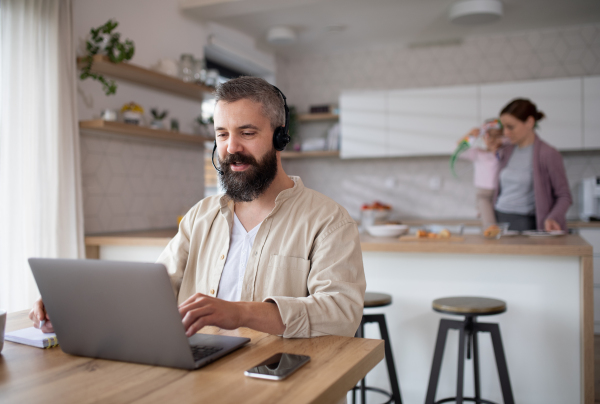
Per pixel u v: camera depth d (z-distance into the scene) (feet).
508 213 10.71
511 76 14.25
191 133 11.43
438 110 13.80
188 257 4.32
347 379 2.62
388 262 7.43
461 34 14.25
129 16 9.68
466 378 7.08
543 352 6.76
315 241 3.86
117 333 2.80
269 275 3.88
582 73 13.71
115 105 9.29
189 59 10.27
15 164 7.09
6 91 7.04
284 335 3.24
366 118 14.38
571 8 12.37
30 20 7.32
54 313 2.98
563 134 12.85
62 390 2.42
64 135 7.77
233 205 4.17
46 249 7.47
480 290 7.03
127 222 9.64
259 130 3.61
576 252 6.31
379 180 15.42
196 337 3.24
